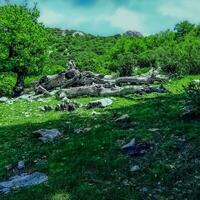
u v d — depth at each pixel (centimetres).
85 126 2483
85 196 1588
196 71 4562
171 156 1784
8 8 5012
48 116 2969
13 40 4859
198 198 1493
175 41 11019
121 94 3603
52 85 4506
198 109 2198
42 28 5216
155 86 3859
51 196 1630
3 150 2272
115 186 1636
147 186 1612
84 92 3772
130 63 5581
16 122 2905
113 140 2056
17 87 4972
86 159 1869
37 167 1931
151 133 2045
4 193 1739
